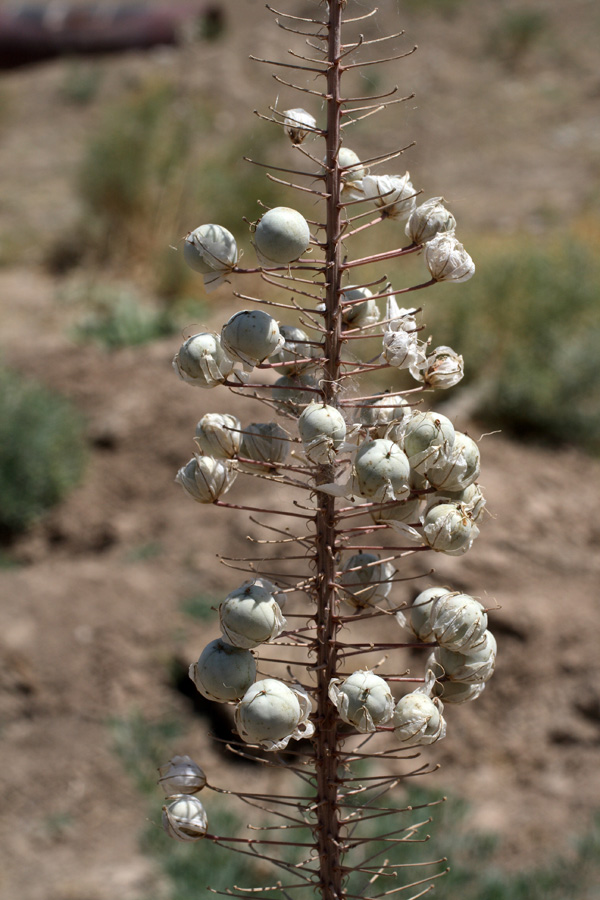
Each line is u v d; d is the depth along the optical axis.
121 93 16.41
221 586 5.77
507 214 11.73
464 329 7.61
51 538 6.68
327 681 1.69
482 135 14.21
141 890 4.22
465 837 4.30
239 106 14.53
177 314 9.48
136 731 5.05
